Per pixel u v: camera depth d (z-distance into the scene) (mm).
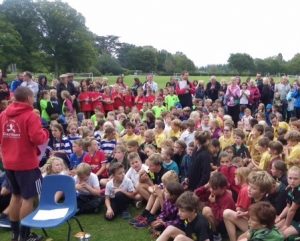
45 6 70312
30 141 5062
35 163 5168
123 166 7047
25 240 5270
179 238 4527
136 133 10125
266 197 5059
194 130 9133
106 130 8852
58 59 72062
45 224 4805
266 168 6789
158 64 90188
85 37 73875
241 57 70875
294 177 4793
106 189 6609
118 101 15570
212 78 16750
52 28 70938
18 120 5000
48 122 11820
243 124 11195
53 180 5395
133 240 5535
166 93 15555
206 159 6359
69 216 4969
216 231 5359
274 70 70500
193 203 4574
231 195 5551
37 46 69000
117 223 6246
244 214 5016
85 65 73812
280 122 10773
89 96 15109
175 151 7742
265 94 16062
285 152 7164
